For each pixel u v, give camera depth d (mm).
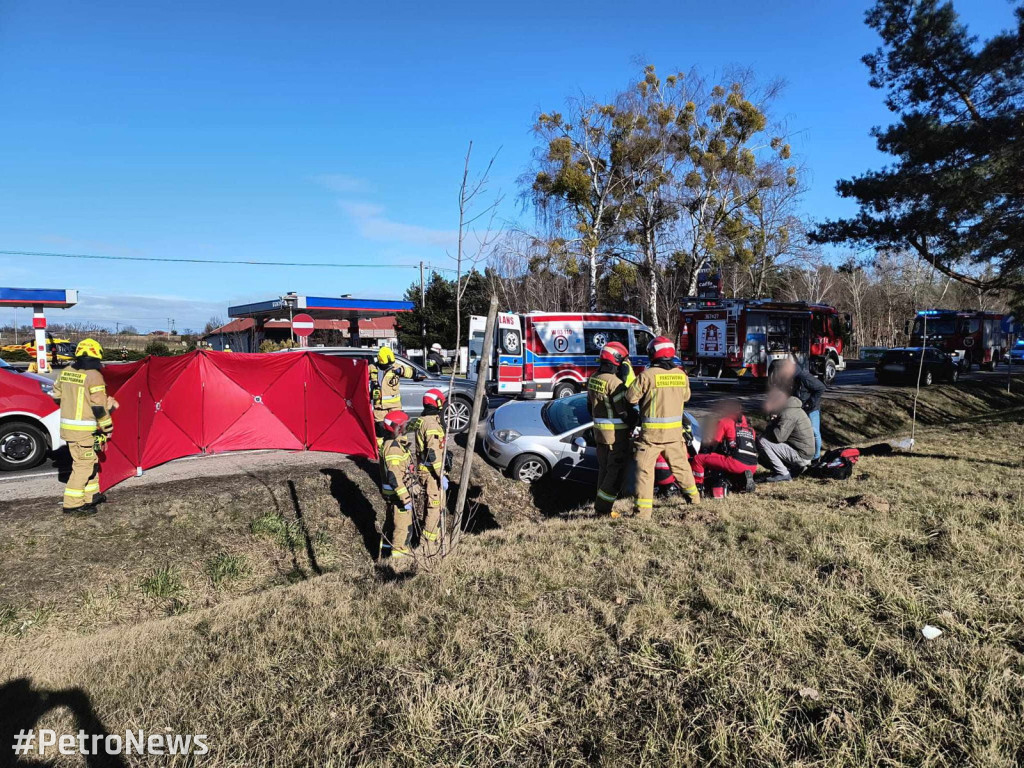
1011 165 11531
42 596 5383
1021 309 14844
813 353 21719
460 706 2777
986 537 4266
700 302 20906
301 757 2576
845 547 4207
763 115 30078
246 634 3836
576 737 2574
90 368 6430
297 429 9422
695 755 2385
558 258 30156
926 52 13219
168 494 7066
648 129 29453
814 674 2791
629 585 3908
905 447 9961
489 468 8906
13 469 8484
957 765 2221
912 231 13430
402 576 4516
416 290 39562
